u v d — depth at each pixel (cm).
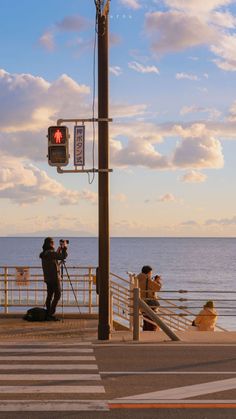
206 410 782
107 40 1354
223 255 19638
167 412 771
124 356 1145
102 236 1348
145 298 1520
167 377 967
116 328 1584
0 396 845
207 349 1227
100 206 1355
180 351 1202
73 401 819
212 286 8319
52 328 1473
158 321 1334
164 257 17525
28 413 762
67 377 965
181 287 8156
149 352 1189
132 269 11106
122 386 907
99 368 1034
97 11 1343
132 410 779
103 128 1358
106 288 1341
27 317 1574
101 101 1356
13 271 9706
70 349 1220
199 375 984
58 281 1573
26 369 1027
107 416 752
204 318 1619
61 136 1365
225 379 955
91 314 1622
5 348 1223
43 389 886
